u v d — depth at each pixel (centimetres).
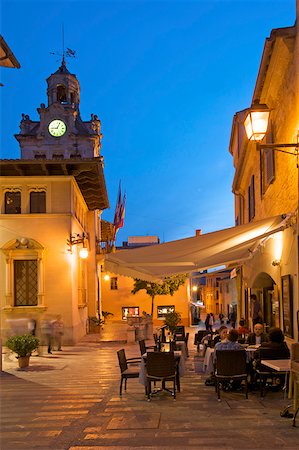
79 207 2880
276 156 1328
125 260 1129
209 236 1030
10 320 2323
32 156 4062
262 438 674
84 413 880
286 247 1235
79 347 2320
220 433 709
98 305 3656
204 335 1850
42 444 689
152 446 657
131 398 1009
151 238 5684
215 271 1855
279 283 1341
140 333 2734
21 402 1008
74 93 4359
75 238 2506
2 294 2377
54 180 2436
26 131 4172
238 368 955
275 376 971
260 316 1719
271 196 1448
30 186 2444
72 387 1189
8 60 1250
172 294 3997
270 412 831
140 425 775
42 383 1272
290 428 723
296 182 1073
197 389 1089
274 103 1312
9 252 2392
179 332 1925
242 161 2034
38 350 1975
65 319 2384
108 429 757
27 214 2414
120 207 4144
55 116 4100
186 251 1128
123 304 4381
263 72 1246
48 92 4341
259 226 1076
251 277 2025
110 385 1201
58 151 4072
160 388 1123
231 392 1031
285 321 1256
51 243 2408
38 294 2380
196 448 639
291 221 1089
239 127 2500
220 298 7281
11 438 725
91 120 4250
